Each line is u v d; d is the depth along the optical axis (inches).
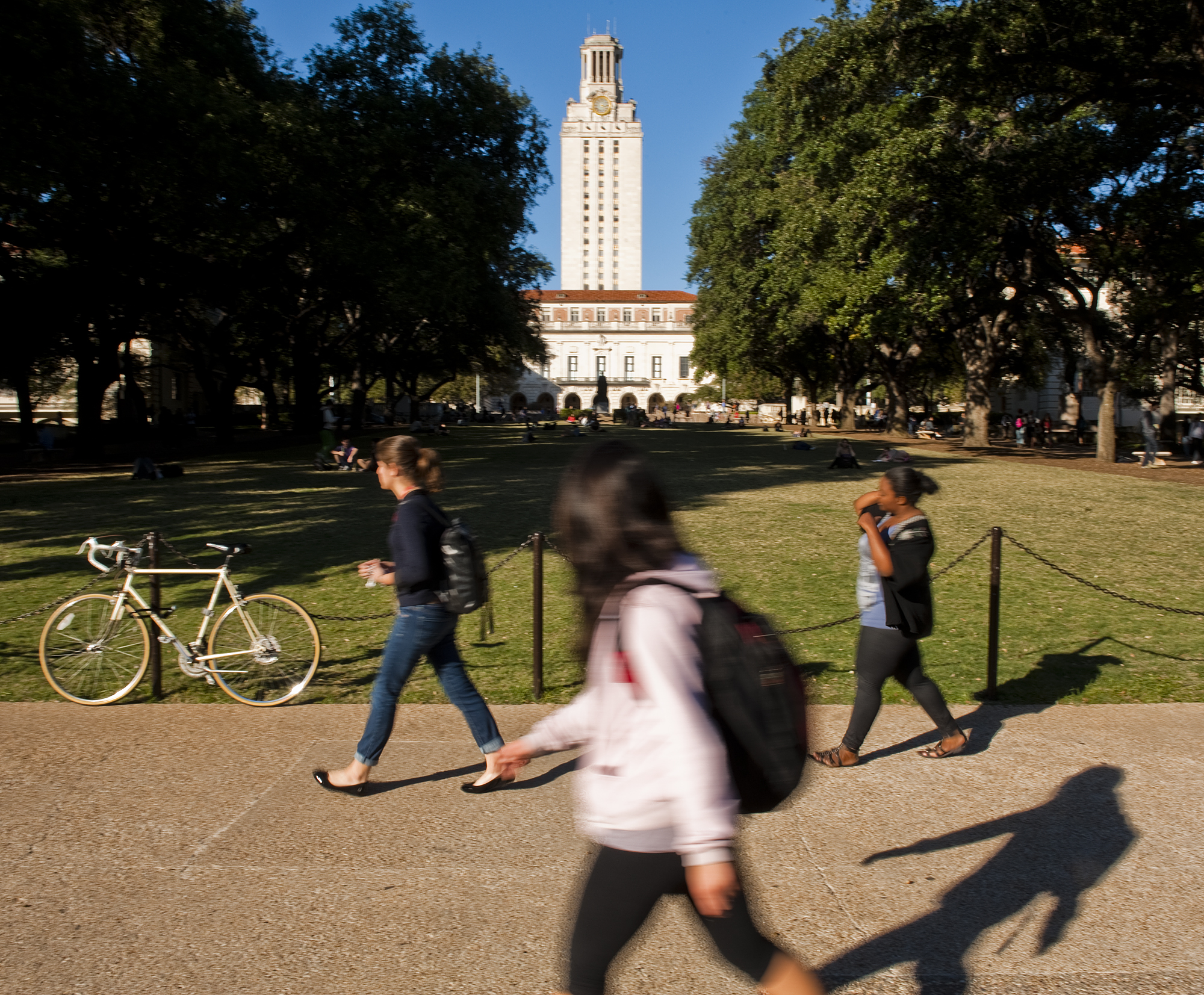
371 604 318.3
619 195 5693.9
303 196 958.4
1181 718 206.7
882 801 163.0
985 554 419.2
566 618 306.2
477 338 1637.6
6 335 965.8
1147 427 978.1
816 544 451.8
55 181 727.1
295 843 147.6
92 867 139.9
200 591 339.0
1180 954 117.0
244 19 1032.2
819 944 119.1
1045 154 798.5
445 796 166.1
